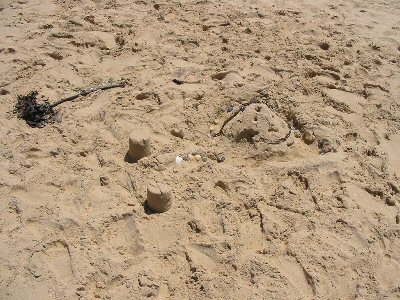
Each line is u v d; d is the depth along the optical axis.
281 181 2.15
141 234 1.86
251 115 2.34
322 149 2.36
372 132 2.49
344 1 4.14
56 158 2.23
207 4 3.77
